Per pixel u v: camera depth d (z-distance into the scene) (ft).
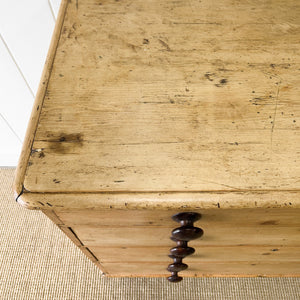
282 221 1.73
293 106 1.63
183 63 1.80
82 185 1.43
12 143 3.91
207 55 1.83
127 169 1.47
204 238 2.06
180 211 1.54
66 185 1.43
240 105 1.65
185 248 1.88
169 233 1.95
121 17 2.01
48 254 3.50
